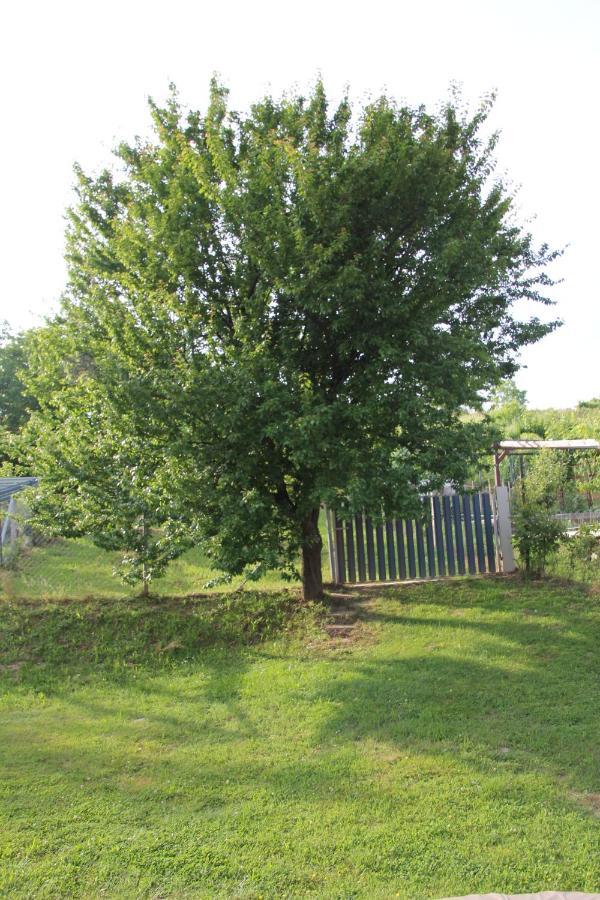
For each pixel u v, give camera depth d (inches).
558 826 172.6
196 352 342.3
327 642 360.5
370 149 339.6
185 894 152.6
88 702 298.5
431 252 347.3
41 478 402.6
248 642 371.9
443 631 358.6
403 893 147.8
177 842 174.4
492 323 429.4
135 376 332.2
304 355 373.1
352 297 324.8
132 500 364.5
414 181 338.0
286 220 334.0
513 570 468.8
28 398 1422.2
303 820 182.2
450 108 398.9
